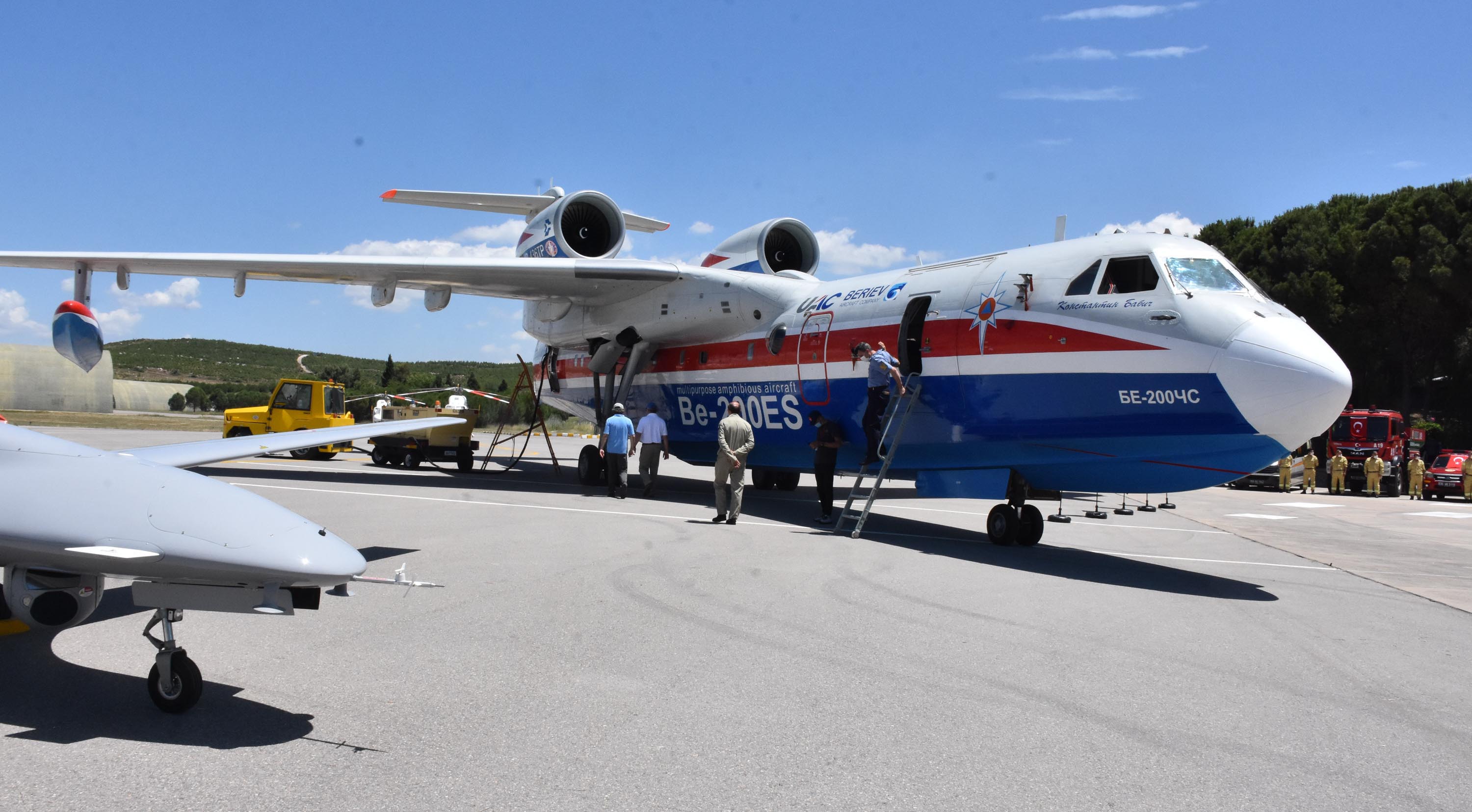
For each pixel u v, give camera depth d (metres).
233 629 5.40
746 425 11.05
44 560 3.97
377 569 7.44
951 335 10.41
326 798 3.19
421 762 3.54
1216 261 9.13
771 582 7.25
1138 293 8.98
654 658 5.03
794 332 12.95
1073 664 5.16
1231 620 6.55
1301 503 20.44
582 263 14.48
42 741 3.65
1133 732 4.09
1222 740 4.02
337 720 3.97
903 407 10.96
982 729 4.07
